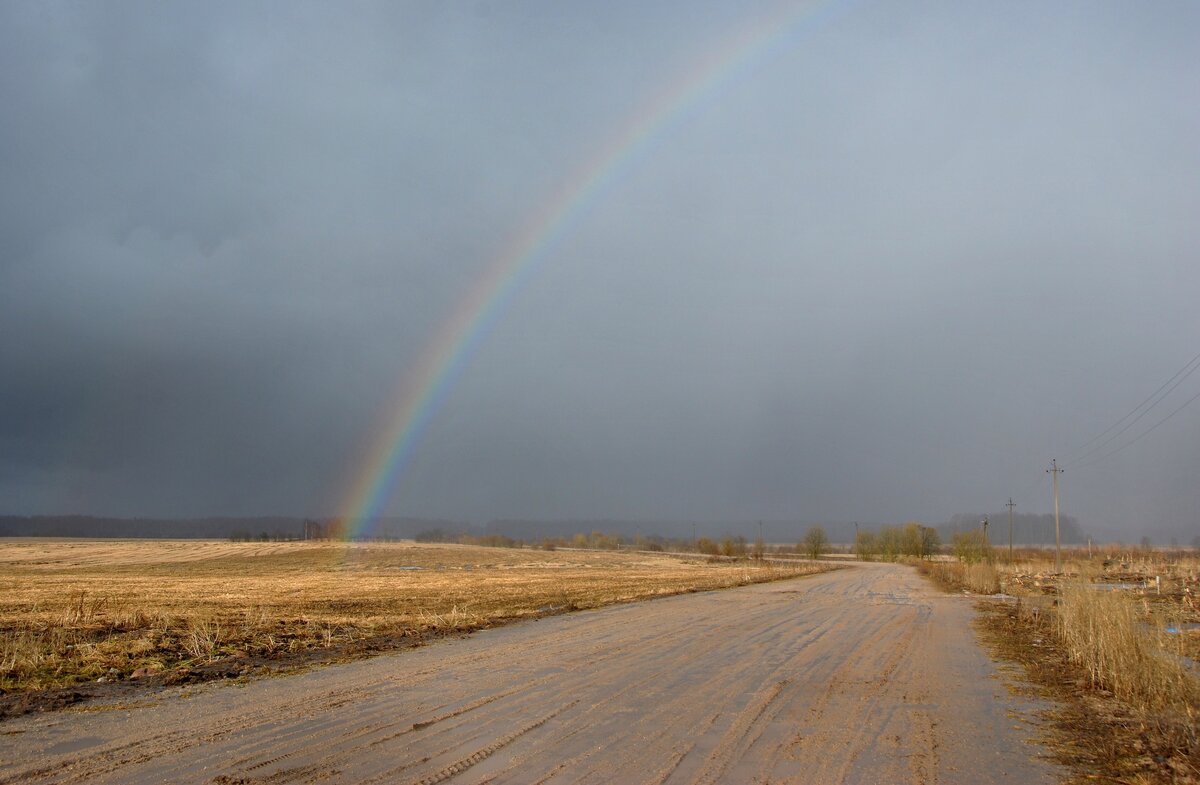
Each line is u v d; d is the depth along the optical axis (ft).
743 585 154.20
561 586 137.28
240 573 201.05
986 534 283.79
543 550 467.52
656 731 31.58
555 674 45.34
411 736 30.42
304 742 29.43
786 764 27.12
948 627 74.90
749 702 37.76
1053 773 26.66
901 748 29.60
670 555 427.33
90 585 130.31
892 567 289.53
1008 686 43.11
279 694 39.11
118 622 64.49
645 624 74.59
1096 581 114.52
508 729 31.68
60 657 48.57
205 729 31.58
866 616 86.17
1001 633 69.62
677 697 38.75
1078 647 51.24
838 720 34.14
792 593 126.72
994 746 30.07
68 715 34.40
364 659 51.24
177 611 78.79
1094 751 29.45
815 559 393.91
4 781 24.72
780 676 45.52
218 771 25.68
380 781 24.59
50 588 119.65
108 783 24.44
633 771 25.90
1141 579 167.84
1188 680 36.99
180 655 51.03
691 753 28.27
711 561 349.82
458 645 58.44
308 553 357.82
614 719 33.68
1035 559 288.71
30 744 29.27
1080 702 38.75
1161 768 27.25
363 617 76.54
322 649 55.52
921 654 55.72
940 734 31.86
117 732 31.12
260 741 29.60
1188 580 160.97
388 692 39.70
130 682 42.37
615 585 141.28
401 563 285.64
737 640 62.59
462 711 35.12
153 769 25.95
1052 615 77.82
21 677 42.65
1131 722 34.12
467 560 313.53
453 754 27.81
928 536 402.93
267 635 60.29
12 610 77.51
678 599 110.63
